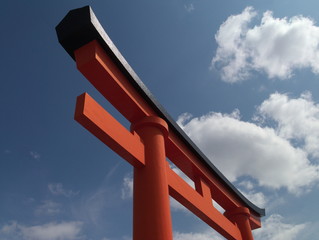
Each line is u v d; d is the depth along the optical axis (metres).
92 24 5.44
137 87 6.70
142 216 5.20
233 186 10.72
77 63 5.64
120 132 5.64
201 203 7.78
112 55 5.99
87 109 4.93
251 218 11.32
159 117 7.09
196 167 8.73
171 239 5.03
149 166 5.95
